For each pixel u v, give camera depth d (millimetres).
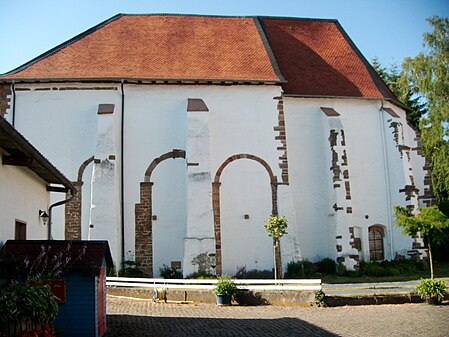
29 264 10531
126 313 15734
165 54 28125
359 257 28016
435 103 34656
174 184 25359
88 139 25078
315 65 31078
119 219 24469
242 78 26500
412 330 12227
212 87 26438
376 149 29594
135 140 25500
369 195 29031
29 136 24938
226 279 18219
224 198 25625
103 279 12141
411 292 17172
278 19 33781
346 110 29609
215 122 26219
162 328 12891
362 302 16938
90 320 10883
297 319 14234
